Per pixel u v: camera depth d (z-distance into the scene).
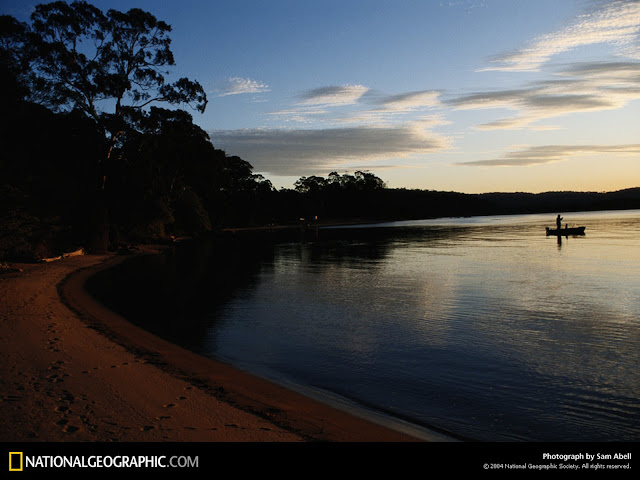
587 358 10.41
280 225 144.25
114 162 42.66
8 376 8.23
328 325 14.30
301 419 7.07
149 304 18.06
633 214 165.62
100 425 6.34
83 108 40.97
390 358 10.70
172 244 59.16
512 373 9.50
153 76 42.31
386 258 37.34
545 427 6.93
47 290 19.61
